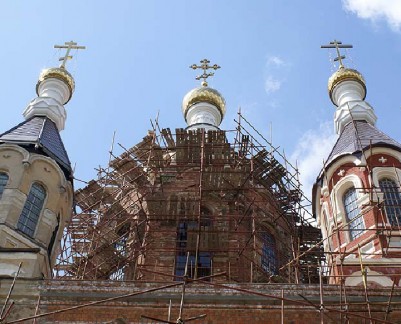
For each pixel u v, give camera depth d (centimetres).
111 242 3791
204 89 5025
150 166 3969
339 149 3856
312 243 4000
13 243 3136
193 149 4019
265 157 4053
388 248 3166
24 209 3316
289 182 4181
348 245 3359
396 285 2986
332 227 3531
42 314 2536
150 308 2731
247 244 3547
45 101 4131
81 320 2702
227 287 2594
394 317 2702
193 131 4053
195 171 3956
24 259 3014
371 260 3069
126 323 2692
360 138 3809
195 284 2794
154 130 4100
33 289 2791
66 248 3812
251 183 3925
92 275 3688
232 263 3500
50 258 3341
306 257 3953
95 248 3731
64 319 2706
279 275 3688
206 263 3544
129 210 3947
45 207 3397
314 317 2697
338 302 2742
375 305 2733
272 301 2738
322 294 2631
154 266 3500
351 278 3086
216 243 3538
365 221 3366
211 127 4741
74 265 3741
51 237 3384
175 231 3672
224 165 3972
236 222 3709
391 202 3453
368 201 3422
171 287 2772
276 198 4112
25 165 3416
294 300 2616
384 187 3541
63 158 3691
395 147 3650
